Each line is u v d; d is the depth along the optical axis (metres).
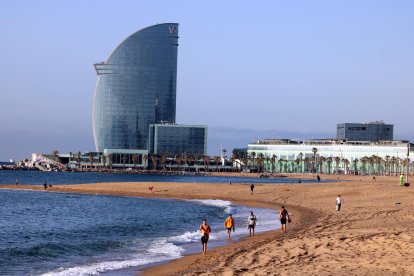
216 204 105.81
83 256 43.28
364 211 70.56
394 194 98.56
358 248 34.00
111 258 42.00
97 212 91.88
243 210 89.94
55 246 48.66
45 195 142.25
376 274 26.09
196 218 78.38
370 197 95.69
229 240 50.22
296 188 129.12
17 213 89.62
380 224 51.38
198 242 49.84
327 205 85.88
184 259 39.56
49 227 67.69
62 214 88.00
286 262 30.62
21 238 56.03
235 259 33.56
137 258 41.50
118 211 93.62
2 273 36.22
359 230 44.81
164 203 112.19
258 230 58.09
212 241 49.88
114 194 143.38
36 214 87.94
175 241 51.03
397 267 27.69
